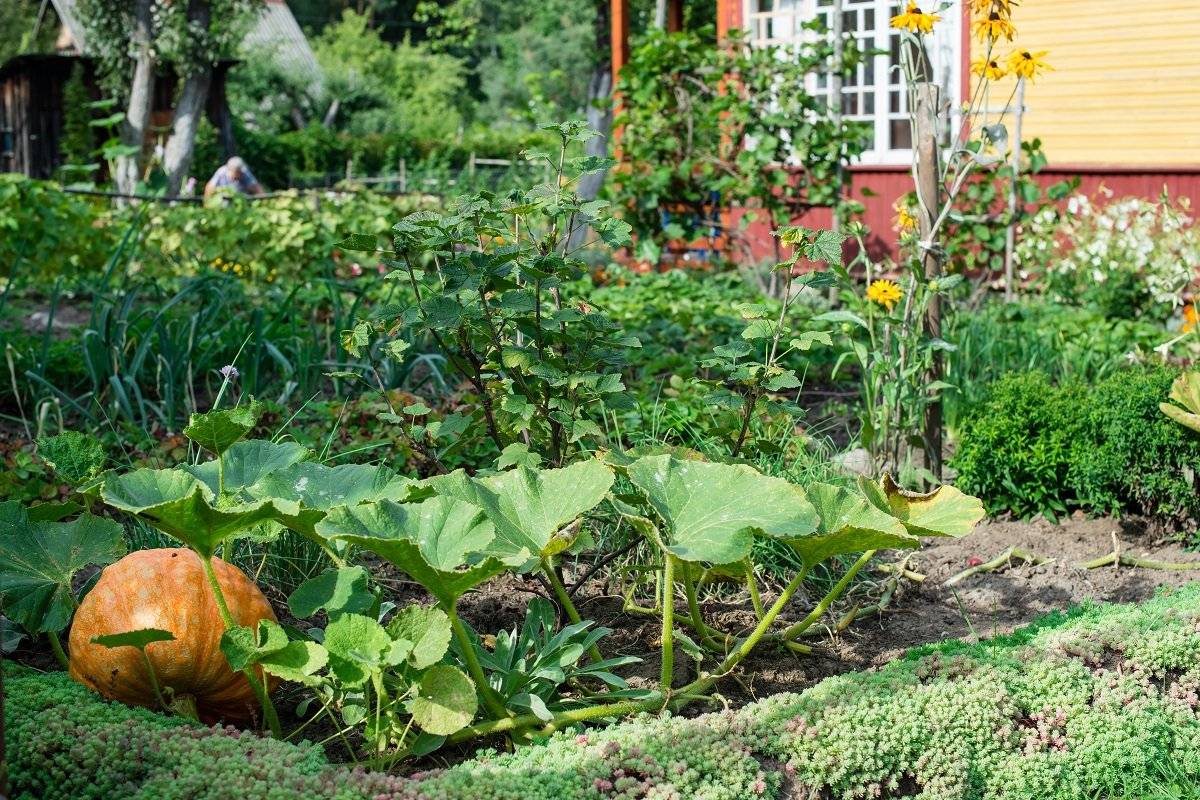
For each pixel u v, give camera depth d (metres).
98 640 2.85
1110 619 3.79
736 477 3.37
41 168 27.52
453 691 2.89
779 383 3.99
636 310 9.40
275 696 3.49
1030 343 7.45
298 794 2.62
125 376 5.97
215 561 3.29
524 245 4.20
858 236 5.80
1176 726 3.32
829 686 3.29
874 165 12.62
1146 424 5.06
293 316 7.04
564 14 44.78
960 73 12.01
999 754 3.13
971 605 4.44
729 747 2.93
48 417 6.12
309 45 46.50
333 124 40.31
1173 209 10.29
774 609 3.56
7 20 26.88
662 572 4.08
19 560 3.33
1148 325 8.85
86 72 27.45
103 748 2.78
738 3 13.60
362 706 3.14
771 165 12.24
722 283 11.45
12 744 2.80
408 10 56.34
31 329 8.17
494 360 4.13
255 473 3.52
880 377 5.48
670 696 3.42
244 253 11.00
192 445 5.32
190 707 3.16
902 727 3.08
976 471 5.37
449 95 47.00
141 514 2.93
